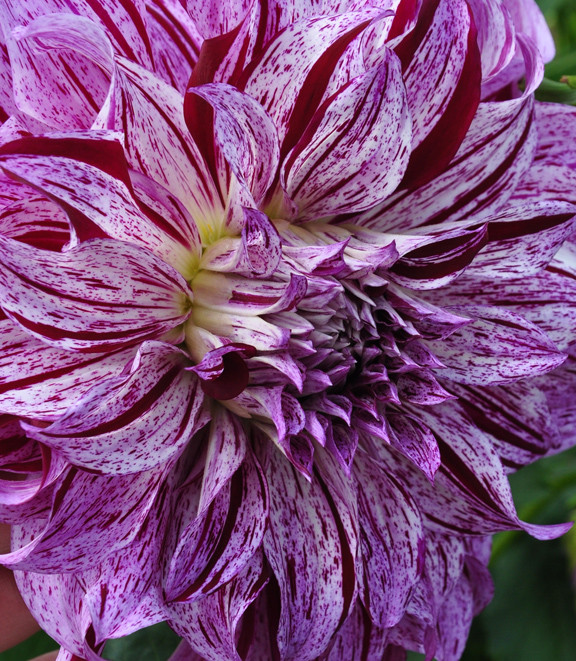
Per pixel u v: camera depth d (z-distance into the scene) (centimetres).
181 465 61
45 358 57
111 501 58
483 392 66
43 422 57
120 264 56
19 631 68
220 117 55
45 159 54
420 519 64
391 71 56
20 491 56
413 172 61
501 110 60
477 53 59
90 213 56
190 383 59
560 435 69
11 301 55
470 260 59
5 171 54
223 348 56
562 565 83
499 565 84
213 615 61
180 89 59
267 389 59
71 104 58
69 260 55
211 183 59
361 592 63
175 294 58
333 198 60
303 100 58
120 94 55
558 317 64
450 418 65
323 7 59
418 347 61
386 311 60
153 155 58
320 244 60
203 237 60
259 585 61
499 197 62
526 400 66
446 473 65
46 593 61
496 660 82
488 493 64
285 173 59
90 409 55
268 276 58
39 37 55
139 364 56
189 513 61
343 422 61
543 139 65
